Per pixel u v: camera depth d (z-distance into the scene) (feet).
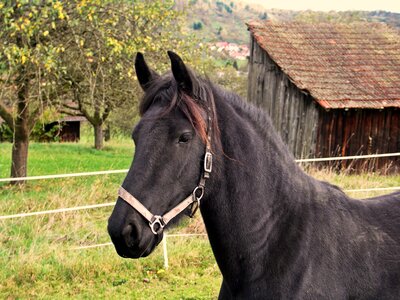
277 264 8.36
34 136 80.89
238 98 8.91
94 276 19.56
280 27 59.82
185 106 7.63
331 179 34.94
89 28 30.99
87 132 101.91
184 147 7.63
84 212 27.48
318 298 8.29
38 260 20.03
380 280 8.80
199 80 8.13
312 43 58.13
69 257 20.45
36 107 37.76
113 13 31.32
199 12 225.15
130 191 7.45
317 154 50.37
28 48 29.84
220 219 8.41
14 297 17.78
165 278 19.65
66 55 32.12
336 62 55.62
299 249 8.41
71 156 57.93
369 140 51.47
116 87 37.99
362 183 34.71
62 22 30.35
